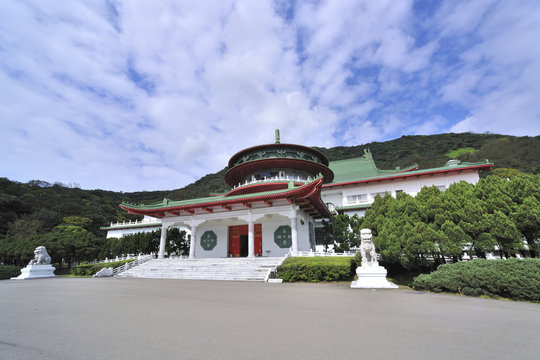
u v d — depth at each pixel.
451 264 13.87
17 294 13.79
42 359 4.73
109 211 105.50
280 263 22.64
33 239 41.78
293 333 6.15
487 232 15.39
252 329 6.50
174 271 25.20
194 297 11.88
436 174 38.59
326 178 42.91
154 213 32.53
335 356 4.73
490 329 6.48
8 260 42.66
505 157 101.25
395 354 4.82
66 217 81.25
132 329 6.61
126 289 15.29
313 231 35.09
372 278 15.27
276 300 10.87
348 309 8.91
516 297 11.06
